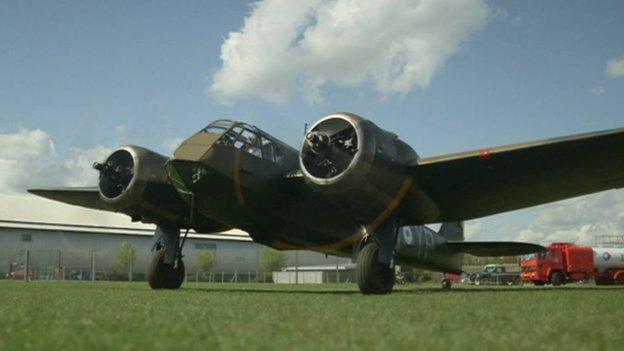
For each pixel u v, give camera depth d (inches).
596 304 275.4
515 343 141.3
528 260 1541.6
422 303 293.0
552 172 471.8
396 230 487.2
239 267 2635.3
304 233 545.0
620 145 419.5
